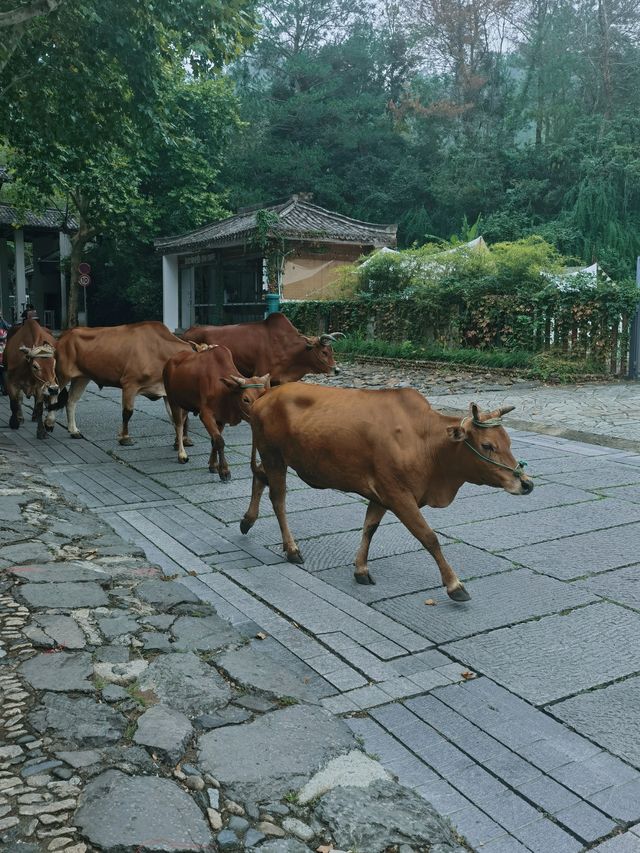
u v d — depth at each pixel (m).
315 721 3.22
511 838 2.63
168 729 3.04
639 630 4.19
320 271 25.41
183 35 11.34
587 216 32.28
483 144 37.94
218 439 7.59
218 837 2.48
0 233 35.47
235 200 37.94
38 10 8.82
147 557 5.46
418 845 2.52
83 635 3.86
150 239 31.30
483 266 18.31
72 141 13.30
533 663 3.85
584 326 15.11
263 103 42.06
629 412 11.13
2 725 3.04
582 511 6.41
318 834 2.55
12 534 5.36
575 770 3.00
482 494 7.00
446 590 4.68
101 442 9.68
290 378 9.97
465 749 3.14
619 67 37.56
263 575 5.11
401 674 3.76
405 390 4.67
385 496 4.61
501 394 13.27
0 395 14.49
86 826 2.45
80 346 9.55
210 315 29.12
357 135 40.09
